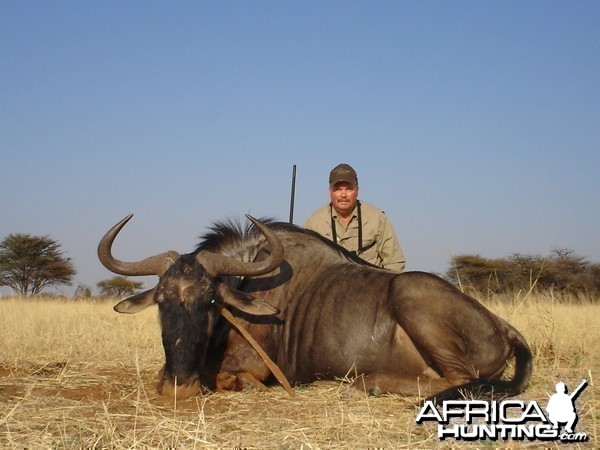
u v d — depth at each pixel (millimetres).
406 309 6434
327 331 6805
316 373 6891
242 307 6547
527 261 25453
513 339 6582
